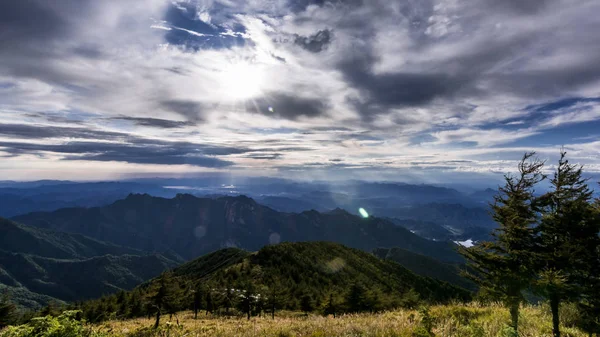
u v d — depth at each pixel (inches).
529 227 474.9
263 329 530.0
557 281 408.2
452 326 462.6
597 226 437.7
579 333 446.0
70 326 347.6
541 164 489.1
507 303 472.7
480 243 529.0
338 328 480.4
